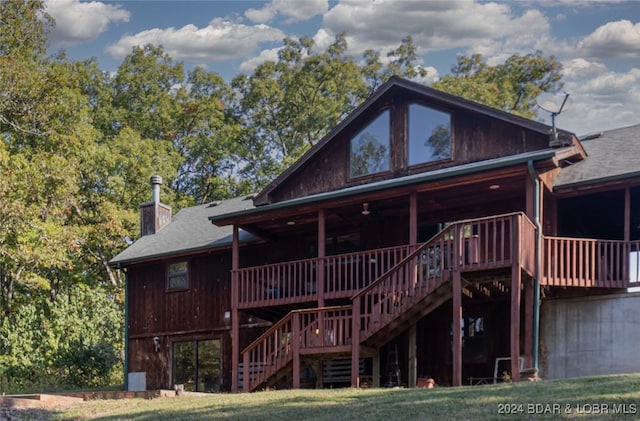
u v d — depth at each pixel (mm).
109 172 34625
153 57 42938
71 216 33625
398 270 16281
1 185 25203
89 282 32844
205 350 22906
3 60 30312
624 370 15883
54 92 32250
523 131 17969
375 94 19766
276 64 45688
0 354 27297
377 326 16203
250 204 25469
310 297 18328
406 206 19156
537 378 14578
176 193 40250
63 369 28219
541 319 17047
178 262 23984
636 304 15961
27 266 28875
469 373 18266
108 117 40844
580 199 18078
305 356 17203
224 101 45625
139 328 24484
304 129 44094
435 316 18969
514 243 14844
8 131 32062
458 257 15430
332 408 11930
